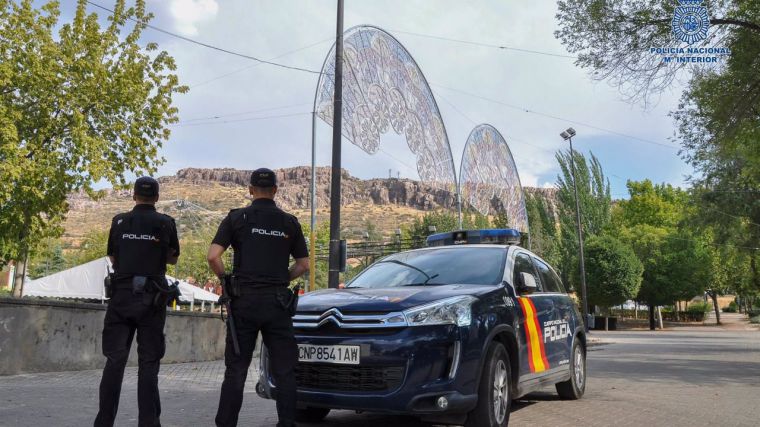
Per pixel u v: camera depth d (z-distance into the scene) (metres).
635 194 63.19
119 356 4.40
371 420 5.76
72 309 9.42
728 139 16.00
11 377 8.20
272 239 4.24
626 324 53.91
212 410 6.05
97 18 19.56
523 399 7.23
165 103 20.42
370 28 17.86
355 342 4.43
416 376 4.30
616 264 41.97
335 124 11.95
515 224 35.25
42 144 18.33
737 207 31.67
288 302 4.21
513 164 34.84
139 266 4.46
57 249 97.38
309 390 4.56
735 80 15.24
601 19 14.98
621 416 6.12
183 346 11.98
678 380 9.89
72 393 6.83
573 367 7.02
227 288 4.14
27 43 18.17
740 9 14.60
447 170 24.50
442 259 6.04
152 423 4.43
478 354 4.55
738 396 7.96
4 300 8.35
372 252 29.41
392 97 19.45
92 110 19.20
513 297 5.46
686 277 44.81
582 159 56.69
